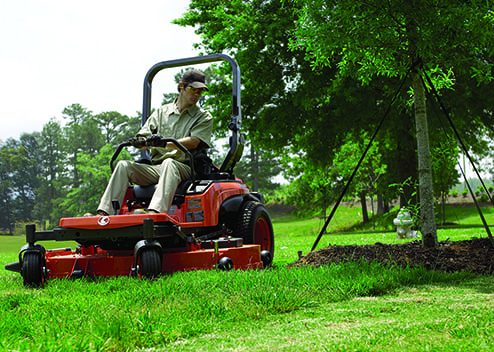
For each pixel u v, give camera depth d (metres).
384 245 5.13
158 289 3.08
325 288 3.14
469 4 4.89
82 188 72.38
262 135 19.91
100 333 1.99
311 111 18.80
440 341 1.83
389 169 27.30
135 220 4.05
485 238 5.10
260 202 6.28
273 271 3.86
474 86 16.45
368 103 17.16
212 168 5.63
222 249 4.52
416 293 3.05
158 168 5.03
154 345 1.96
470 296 2.86
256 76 18.36
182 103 5.38
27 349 1.77
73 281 4.05
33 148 105.62
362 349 1.75
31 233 4.23
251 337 2.05
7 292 3.78
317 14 5.12
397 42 5.06
